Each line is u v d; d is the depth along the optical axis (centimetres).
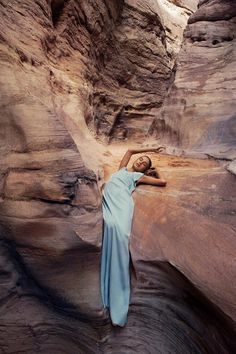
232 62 468
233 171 318
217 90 445
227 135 391
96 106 613
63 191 264
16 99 282
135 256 278
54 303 267
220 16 539
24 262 264
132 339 277
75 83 480
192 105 451
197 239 269
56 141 277
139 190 337
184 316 272
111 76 678
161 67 797
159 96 776
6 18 338
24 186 267
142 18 731
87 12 532
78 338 275
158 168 385
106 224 278
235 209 280
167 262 266
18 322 272
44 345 280
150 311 281
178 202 308
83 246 254
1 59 288
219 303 234
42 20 414
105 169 384
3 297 270
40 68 377
